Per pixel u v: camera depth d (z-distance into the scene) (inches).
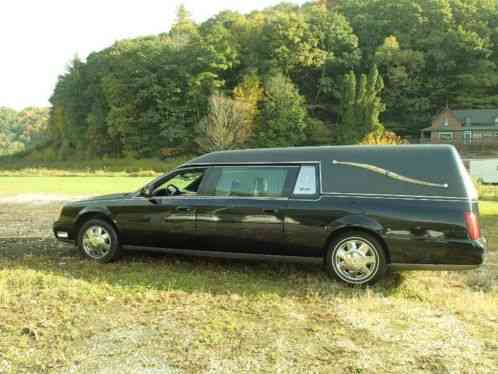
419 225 196.7
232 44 3095.5
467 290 207.3
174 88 2706.7
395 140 2297.0
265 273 230.7
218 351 137.6
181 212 234.5
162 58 2787.9
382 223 201.2
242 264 247.3
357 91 2815.0
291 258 218.1
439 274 232.4
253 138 2566.4
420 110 3191.4
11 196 700.7
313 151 223.1
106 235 252.1
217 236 227.9
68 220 259.1
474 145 2536.9
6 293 184.7
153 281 209.8
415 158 204.8
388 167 207.2
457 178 197.2
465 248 191.3
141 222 242.4
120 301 182.1
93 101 3169.3
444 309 179.8
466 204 193.8
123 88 2738.7
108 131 2819.9
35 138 5502.0
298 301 186.4
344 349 140.5
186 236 234.4
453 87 3250.5
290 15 3289.9
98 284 202.4
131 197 250.4
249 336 149.3
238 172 231.5
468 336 152.4
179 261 253.0
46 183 1112.8
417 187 201.0
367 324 161.9
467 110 2999.5
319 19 3385.8
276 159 226.2
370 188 207.5
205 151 2316.7
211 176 236.1
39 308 171.6
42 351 136.0
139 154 2728.8
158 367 127.3
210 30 3152.1
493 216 490.6
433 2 3565.5
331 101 3289.9
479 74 3152.1
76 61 3405.5
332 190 212.4
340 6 4138.8
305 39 3164.4
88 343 142.4
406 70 3302.2
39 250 282.7
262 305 180.4
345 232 209.3
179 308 175.3
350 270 208.8
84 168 2176.4
